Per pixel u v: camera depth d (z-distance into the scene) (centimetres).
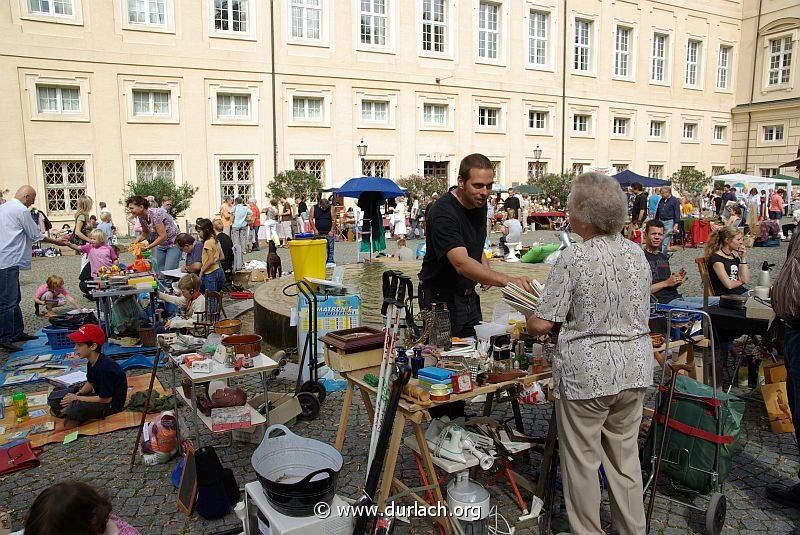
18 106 1847
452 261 343
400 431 296
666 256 608
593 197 269
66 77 1903
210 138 2130
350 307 561
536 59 2862
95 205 1975
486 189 348
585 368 265
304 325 552
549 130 2894
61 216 1941
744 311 467
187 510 342
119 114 1984
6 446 406
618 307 267
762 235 1775
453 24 2567
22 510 354
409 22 2472
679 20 3247
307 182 2142
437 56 2544
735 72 3528
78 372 592
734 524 327
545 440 357
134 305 725
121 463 411
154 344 686
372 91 2414
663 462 333
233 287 1042
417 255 1268
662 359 354
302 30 2286
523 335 368
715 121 3488
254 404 453
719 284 566
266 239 1842
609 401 268
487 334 358
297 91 2266
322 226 1330
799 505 343
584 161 3011
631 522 278
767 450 416
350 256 1580
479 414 476
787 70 3297
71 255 1670
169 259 900
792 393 333
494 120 2762
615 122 3145
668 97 3275
